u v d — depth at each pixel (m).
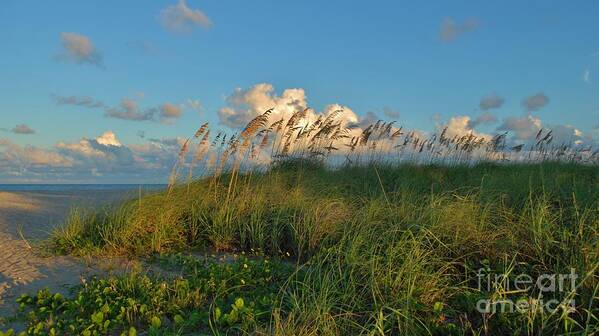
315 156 12.02
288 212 8.12
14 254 7.00
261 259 7.02
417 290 4.97
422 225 6.28
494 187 8.31
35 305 5.06
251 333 4.45
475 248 6.04
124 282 5.45
